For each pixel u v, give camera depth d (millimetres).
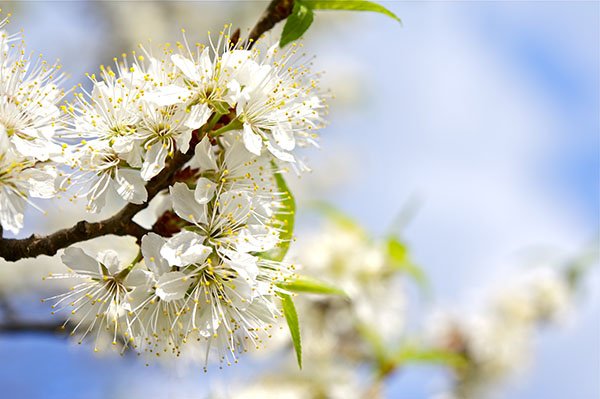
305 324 660
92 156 495
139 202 495
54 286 645
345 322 668
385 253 685
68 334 591
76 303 500
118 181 495
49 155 493
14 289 691
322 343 663
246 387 648
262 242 498
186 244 492
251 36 515
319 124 521
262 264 506
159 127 496
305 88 508
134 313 495
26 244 495
